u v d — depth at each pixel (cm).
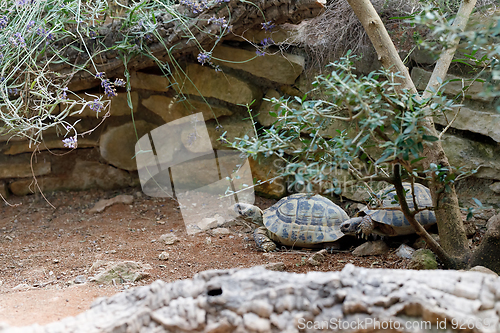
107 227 404
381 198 264
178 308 153
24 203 462
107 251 339
